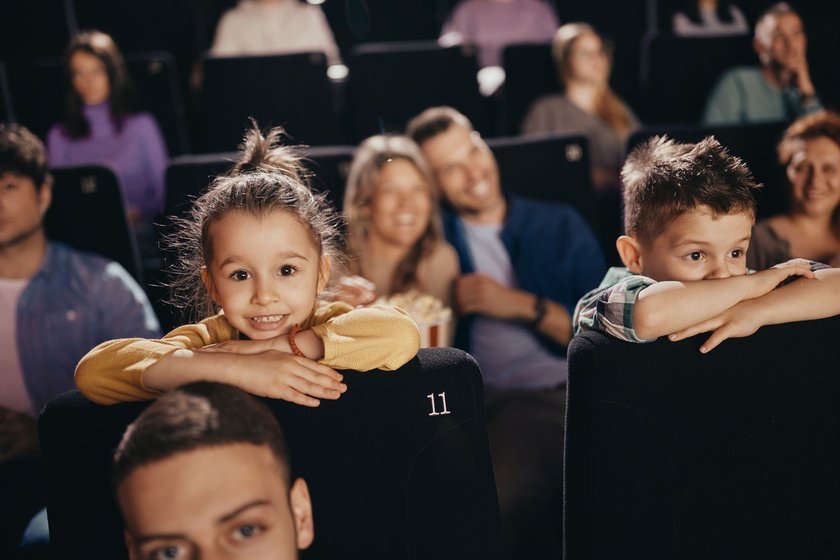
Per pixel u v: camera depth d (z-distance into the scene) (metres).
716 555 0.97
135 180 2.77
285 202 0.96
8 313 1.67
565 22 4.24
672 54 2.80
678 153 1.10
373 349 0.91
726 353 0.95
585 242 1.92
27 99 2.78
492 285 1.84
